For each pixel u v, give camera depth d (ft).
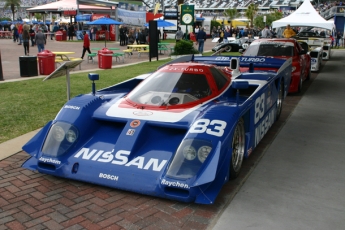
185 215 10.36
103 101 14.29
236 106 12.51
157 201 11.09
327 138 18.31
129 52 68.95
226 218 10.28
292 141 17.67
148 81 15.01
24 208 10.65
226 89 15.29
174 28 140.36
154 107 13.15
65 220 10.02
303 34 67.72
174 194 10.34
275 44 31.40
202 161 10.35
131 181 10.82
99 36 122.31
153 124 12.11
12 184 12.23
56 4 148.15
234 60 18.85
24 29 64.64
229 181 12.81
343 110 24.94
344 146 17.10
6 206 10.75
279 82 19.80
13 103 24.84
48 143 12.30
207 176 9.95
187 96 13.65
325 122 21.56
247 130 13.80
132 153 11.46
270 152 15.99
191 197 10.16
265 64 22.02
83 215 10.29
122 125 12.94
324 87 34.86
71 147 12.12
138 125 12.09
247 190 12.14
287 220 10.28
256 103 14.47
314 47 53.01
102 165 11.35
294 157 15.46
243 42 83.56
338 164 14.78
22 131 18.40
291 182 12.89
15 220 10.00
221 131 10.98
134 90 14.76
